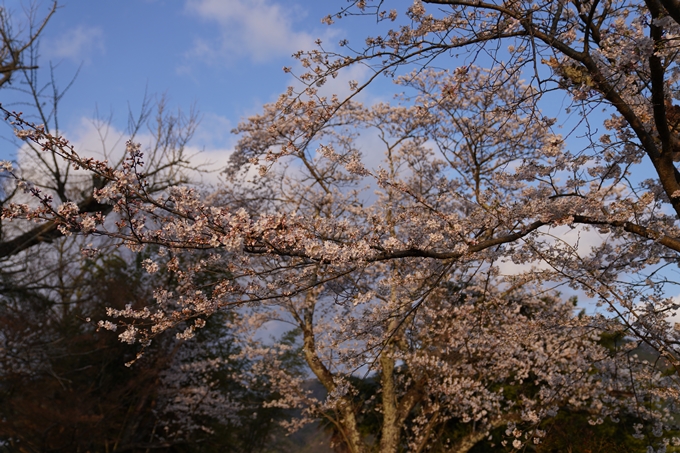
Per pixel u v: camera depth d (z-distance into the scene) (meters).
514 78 9.12
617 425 12.23
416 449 11.23
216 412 19.42
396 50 5.54
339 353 6.92
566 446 11.62
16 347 13.05
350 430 11.69
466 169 10.48
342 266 4.76
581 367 9.69
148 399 18.41
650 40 4.07
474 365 10.59
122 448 16.98
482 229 5.91
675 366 5.32
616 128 5.46
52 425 13.94
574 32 5.61
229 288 4.64
